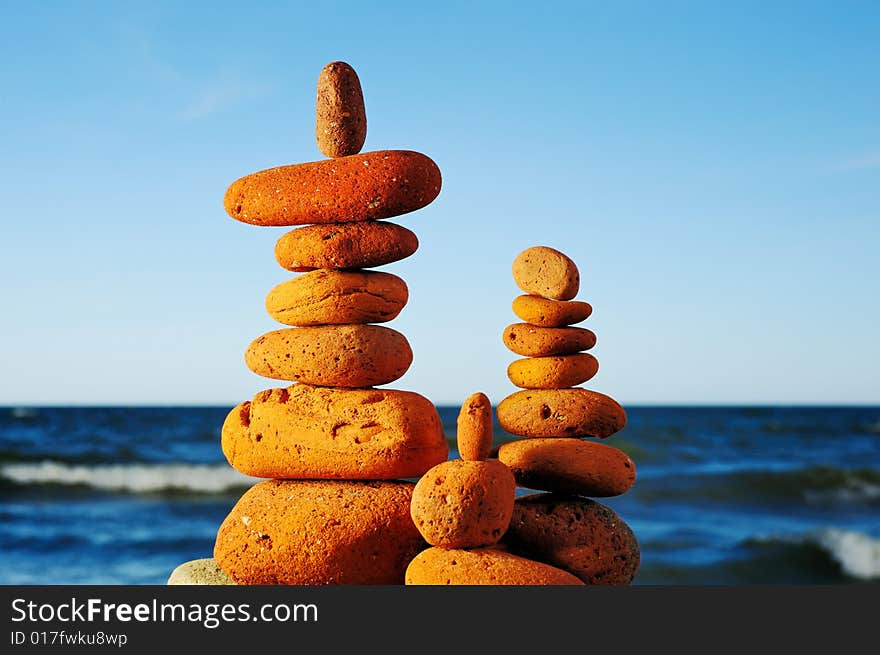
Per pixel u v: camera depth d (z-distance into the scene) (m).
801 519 26.75
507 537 6.73
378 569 6.61
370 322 7.09
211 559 7.91
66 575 21.48
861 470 31.56
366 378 6.93
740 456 40.91
